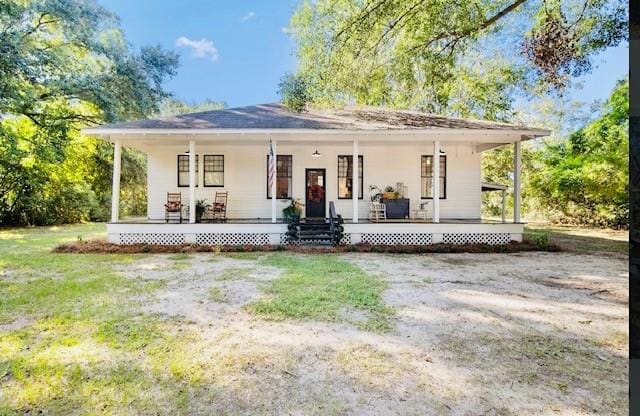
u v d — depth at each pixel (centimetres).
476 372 312
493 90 1791
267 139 1144
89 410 257
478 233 1102
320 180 1315
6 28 1363
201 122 1107
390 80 1017
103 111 1639
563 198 1936
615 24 909
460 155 1315
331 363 328
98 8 1606
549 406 263
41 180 1856
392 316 454
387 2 823
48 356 338
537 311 479
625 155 1642
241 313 462
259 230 1089
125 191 2417
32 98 1449
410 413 253
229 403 266
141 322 429
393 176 1311
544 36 920
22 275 685
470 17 857
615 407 262
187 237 1085
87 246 1017
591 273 724
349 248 1005
